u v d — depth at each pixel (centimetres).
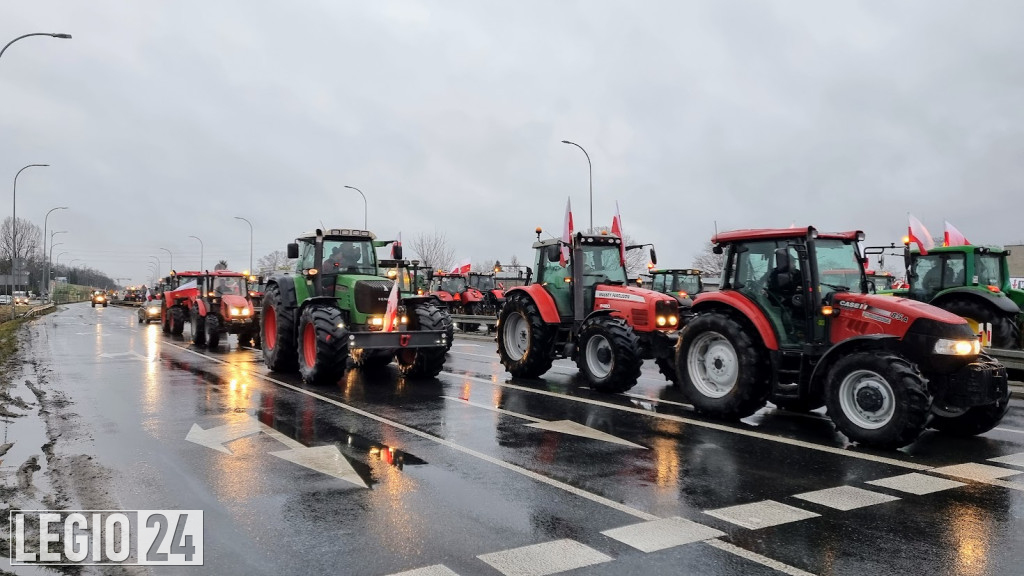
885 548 398
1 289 8169
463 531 423
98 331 2495
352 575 358
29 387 1020
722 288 821
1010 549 398
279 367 1212
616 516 452
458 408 848
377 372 1227
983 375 642
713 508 469
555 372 1246
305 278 1185
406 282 2188
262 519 443
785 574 362
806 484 527
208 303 1841
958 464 591
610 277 1102
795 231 745
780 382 756
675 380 1041
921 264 1350
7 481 526
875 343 658
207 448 632
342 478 536
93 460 587
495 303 2461
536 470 562
